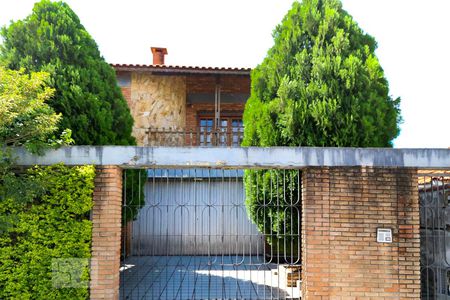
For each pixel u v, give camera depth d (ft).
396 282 19.19
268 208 24.66
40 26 27.20
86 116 26.40
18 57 26.48
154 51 49.16
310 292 19.06
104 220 19.25
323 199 19.52
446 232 22.79
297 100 25.62
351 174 19.67
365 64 26.50
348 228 19.42
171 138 43.98
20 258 18.81
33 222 18.90
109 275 19.02
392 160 19.65
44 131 19.01
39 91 20.26
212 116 47.37
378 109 25.54
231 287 27.66
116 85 30.83
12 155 18.92
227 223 42.24
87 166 19.21
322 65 25.73
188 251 41.70
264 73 28.02
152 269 34.73
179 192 42.01
